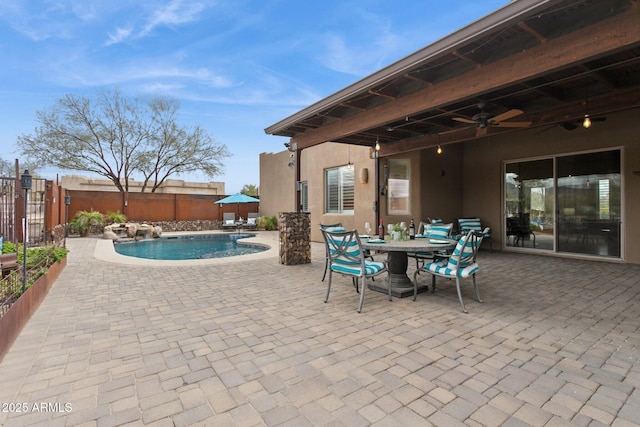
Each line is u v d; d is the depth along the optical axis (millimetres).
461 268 3807
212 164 18781
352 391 2088
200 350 2674
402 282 4543
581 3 2787
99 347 2725
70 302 3980
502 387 2127
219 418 1834
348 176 9867
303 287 4723
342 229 5113
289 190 14359
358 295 4301
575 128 6613
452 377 2248
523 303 3906
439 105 4199
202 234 13758
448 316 3469
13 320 2803
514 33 3334
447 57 3705
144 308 3752
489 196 8445
